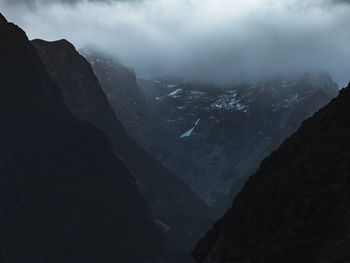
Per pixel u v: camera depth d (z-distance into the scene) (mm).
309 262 94312
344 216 94500
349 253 88500
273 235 102875
